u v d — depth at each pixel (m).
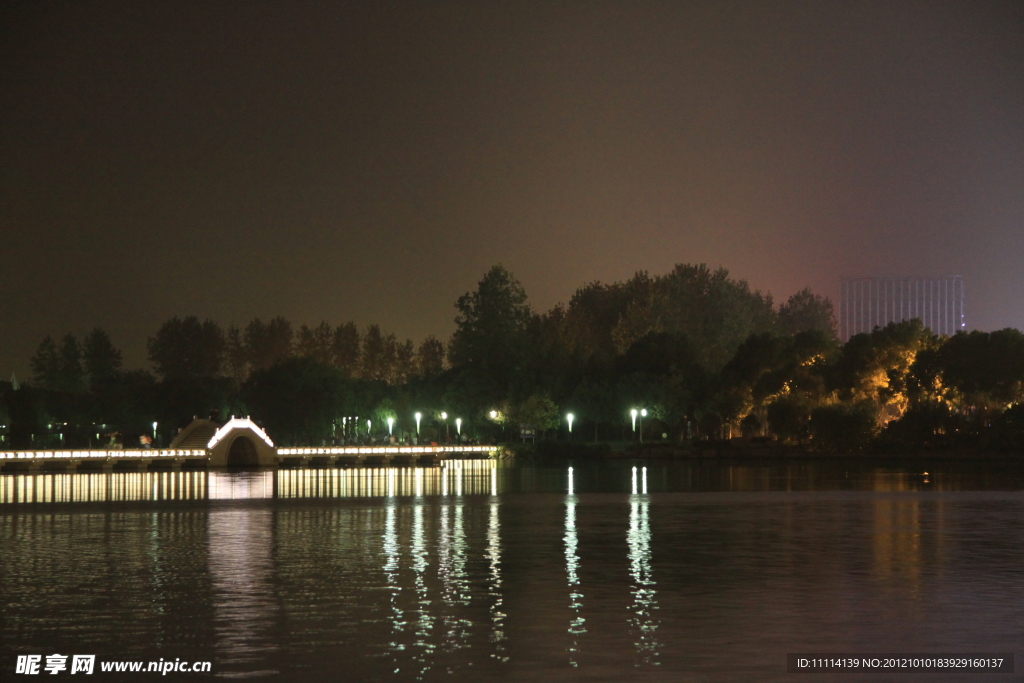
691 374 170.38
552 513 63.06
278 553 45.09
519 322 188.38
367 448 147.75
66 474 129.38
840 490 85.56
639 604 33.75
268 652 27.81
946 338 145.25
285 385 179.25
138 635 29.62
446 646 28.36
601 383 175.00
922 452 135.12
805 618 31.67
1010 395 132.12
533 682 25.14
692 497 74.56
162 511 64.44
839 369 145.50
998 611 32.59
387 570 40.44
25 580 38.19
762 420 164.50
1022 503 69.31
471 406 172.62
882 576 38.94
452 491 92.50
